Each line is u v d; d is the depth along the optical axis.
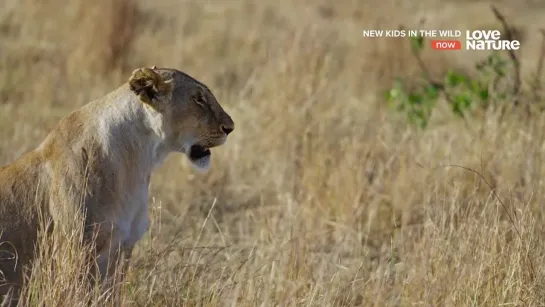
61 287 7.21
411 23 21.17
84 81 17.69
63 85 17.36
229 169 12.91
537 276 8.23
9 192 7.66
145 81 7.73
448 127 13.47
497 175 11.06
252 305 8.20
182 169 12.69
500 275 8.43
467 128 12.81
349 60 19.14
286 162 12.53
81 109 7.96
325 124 13.31
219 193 12.39
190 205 12.04
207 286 8.55
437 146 12.19
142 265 8.56
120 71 17.98
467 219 9.03
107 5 19.16
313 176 11.73
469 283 8.31
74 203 7.54
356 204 11.22
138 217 8.02
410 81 17.77
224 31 22.00
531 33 23.17
